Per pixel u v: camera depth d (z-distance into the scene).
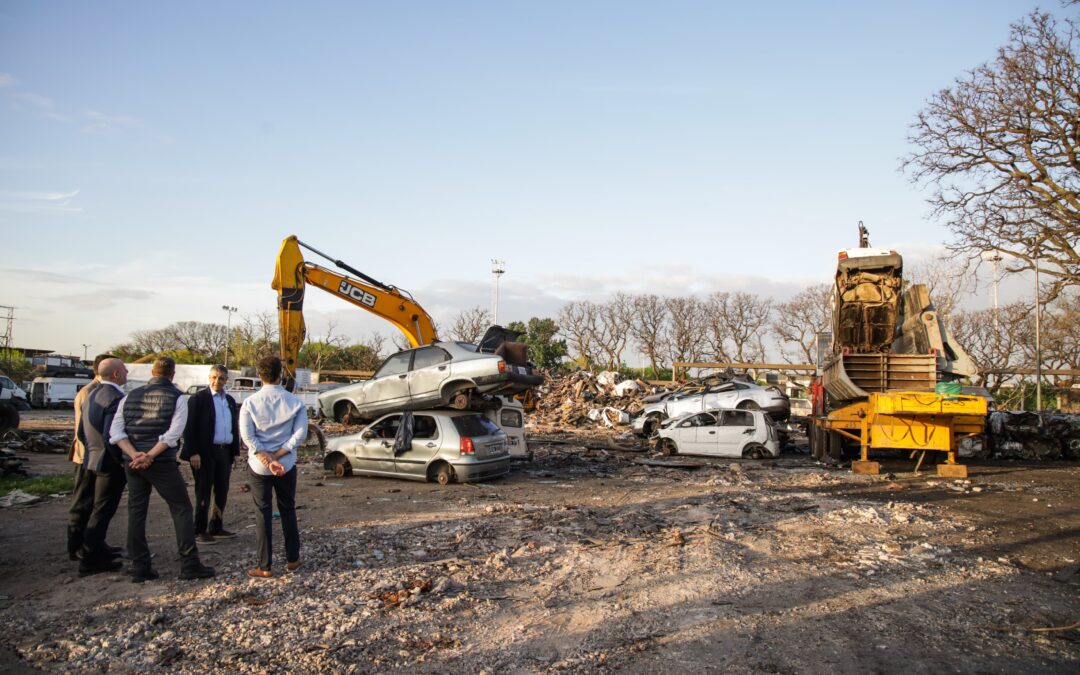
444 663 4.67
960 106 18.52
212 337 79.31
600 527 8.81
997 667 4.57
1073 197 17.27
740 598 6.04
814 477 14.22
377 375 16.81
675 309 62.03
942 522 9.42
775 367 34.28
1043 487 13.11
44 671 4.52
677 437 18.47
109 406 6.51
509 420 15.91
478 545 7.81
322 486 12.64
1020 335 39.44
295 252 16.92
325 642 4.96
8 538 8.05
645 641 5.05
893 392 14.27
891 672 4.50
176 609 5.58
